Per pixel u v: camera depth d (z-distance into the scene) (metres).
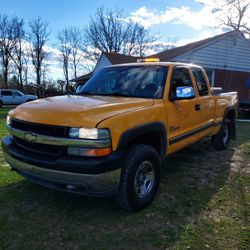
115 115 3.18
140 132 3.39
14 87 46.88
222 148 6.69
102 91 4.50
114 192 3.17
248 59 19.67
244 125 11.65
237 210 3.67
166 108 3.98
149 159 3.62
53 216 3.43
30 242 2.92
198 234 3.10
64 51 49.75
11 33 45.78
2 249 2.80
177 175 4.92
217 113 5.99
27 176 3.41
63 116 3.08
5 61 45.94
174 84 4.34
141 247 2.87
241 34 18.98
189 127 4.70
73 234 3.07
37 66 48.50
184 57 17.09
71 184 3.02
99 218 3.40
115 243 2.93
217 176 4.92
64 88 44.38
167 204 3.79
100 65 25.05
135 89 4.26
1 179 4.52
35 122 3.19
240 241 2.98
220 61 18.50
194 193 4.17
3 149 3.74
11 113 3.72
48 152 3.16
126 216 3.45
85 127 2.97
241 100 15.03
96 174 2.94
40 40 48.12
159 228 3.21
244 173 5.12
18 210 3.56
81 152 2.98
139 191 3.56
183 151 6.56
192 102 4.71
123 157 3.17
